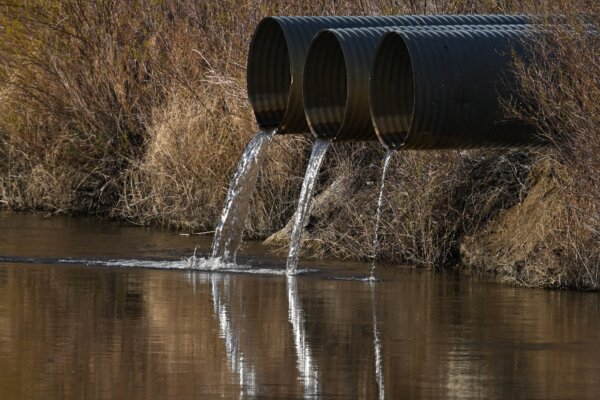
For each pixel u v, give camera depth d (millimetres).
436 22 39562
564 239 36531
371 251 41625
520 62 35188
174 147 49688
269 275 38250
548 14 36469
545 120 36250
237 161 48344
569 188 36281
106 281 36531
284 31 39500
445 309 32844
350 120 37188
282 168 46875
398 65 37188
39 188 53844
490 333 29844
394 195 41531
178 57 52594
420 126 34781
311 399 23938
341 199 43531
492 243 39438
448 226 40594
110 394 24062
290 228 44781
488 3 45188
